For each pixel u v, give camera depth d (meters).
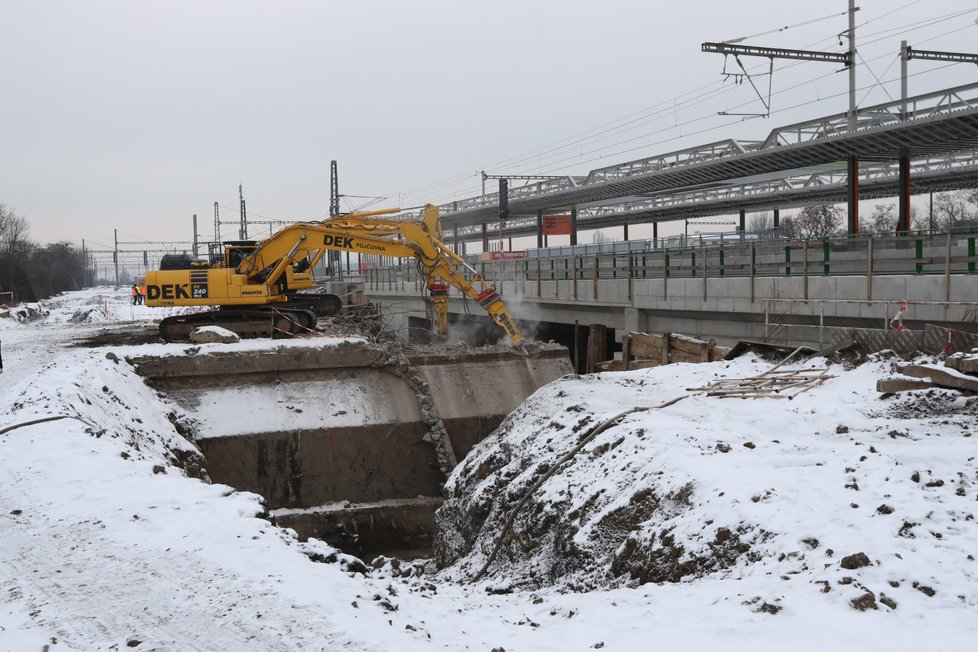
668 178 42.78
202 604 6.93
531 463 15.15
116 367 20.66
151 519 9.23
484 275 45.09
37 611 6.90
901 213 31.72
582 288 33.06
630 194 51.91
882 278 19.28
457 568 14.23
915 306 18.52
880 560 7.29
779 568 7.85
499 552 13.55
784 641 6.18
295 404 22.66
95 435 13.30
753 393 15.59
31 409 14.59
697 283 25.66
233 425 21.80
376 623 6.62
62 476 10.98
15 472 11.26
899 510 8.38
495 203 62.31
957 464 9.99
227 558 7.99
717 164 36.59
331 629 6.38
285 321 28.12
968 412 13.16
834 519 8.41
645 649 6.46
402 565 16.47
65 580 7.58
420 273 27.86
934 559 7.23
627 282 29.59
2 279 75.38
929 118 25.59
